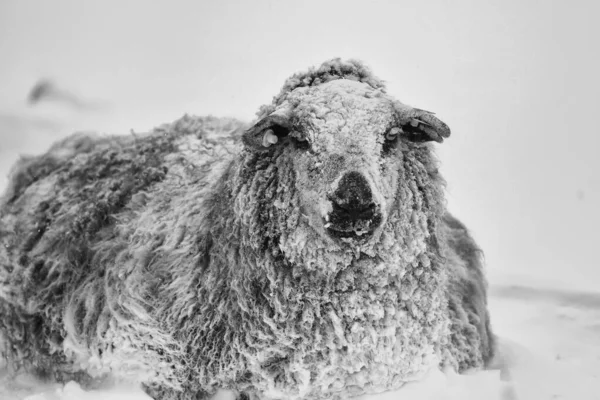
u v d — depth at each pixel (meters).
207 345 7.00
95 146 9.83
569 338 9.53
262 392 6.91
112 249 8.13
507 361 8.40
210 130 9.26
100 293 7.96
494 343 8.52
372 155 6.38
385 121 6.59
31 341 8.59
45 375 8.54
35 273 8.66
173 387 7.23
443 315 7.03
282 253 6.61
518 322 10.23
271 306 6.69
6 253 9.05
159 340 7.22
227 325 6.91
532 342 9.39
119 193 8.65
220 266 7.02
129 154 9.25
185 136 9.14
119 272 7.74
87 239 8.45
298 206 6.46
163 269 7.48
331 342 6.61
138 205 8.45
